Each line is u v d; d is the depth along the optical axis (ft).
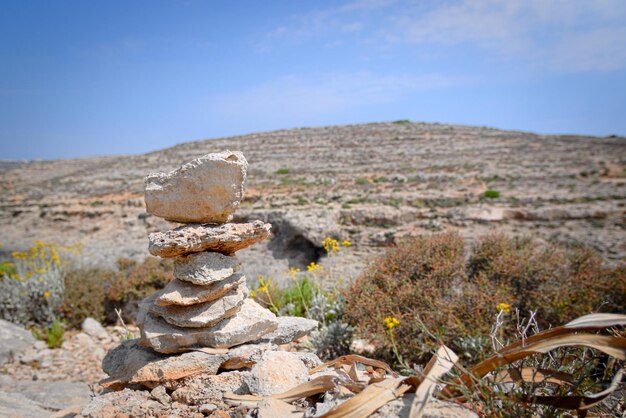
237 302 12.73
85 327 28.94
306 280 27.45
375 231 55.11
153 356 12.71
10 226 88.63
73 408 11.71
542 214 58.54
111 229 77.71
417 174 100.42
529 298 21.18
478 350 16.83
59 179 146.72
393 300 20.71
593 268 23.03
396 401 8.15
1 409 14.29
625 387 9.85
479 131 185.78
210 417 9.71
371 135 178.70
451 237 25.21
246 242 12.78
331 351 20.71
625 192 73.26
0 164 239.71
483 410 8.02
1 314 30.22
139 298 30.89
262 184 96.02
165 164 148.36
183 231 12.30
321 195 81.00
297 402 9.69
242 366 12.44
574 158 115.03
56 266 34.22
